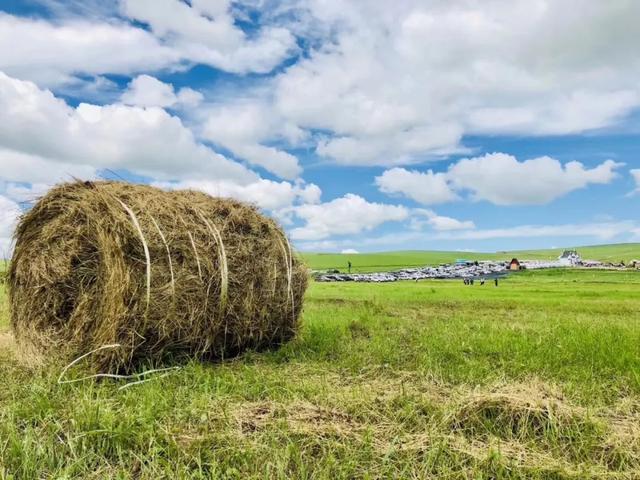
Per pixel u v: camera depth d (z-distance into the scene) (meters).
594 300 22.50
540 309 17.55
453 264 138.00
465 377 6.18
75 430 4.17
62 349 6.99
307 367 6.91
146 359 6.83
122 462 3.69
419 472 3.62
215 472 3.55
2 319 11.54
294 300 8.73
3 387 5.86
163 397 5.16
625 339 8.59
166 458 3.83
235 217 7.96
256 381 5.95
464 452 3.89
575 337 8.77
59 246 7.26
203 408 4.79
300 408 4.85
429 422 4.50
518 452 3.94
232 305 7.56
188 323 7.00
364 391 5.39
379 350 7.81
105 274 6.73
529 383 5.59
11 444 3.93
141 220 6.84
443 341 8.62
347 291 29.78
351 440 4.12
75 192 7.36
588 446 4.06
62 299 7.18
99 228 6.80
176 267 6.95
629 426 4.49
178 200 7.55
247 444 3.93
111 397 5.45
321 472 3.54
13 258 7.76
